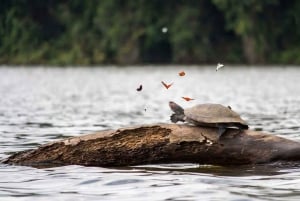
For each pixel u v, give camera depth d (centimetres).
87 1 19112
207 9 17700
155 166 2483
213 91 7900
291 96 6975
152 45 17938
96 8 18975
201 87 8806
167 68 15650
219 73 13138
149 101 6419
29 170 2420
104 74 13175
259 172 2348
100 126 4031
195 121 2483
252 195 1950
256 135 2492
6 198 1958
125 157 2508
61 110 5397
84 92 8069
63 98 7000
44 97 7169
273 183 2148
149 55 18162
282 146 2467
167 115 4806
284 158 2458
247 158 2472
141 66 16912
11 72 14588
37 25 19338
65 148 2542
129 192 2033
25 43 19125
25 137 3450
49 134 3591
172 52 17962
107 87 9125
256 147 2470
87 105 5962
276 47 17375
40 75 13100
